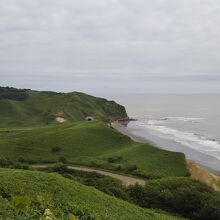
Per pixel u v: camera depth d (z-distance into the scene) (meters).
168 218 38.59
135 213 34.12
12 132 139.25
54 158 95.12
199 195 50.12
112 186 56.03
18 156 94.44
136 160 91.50
